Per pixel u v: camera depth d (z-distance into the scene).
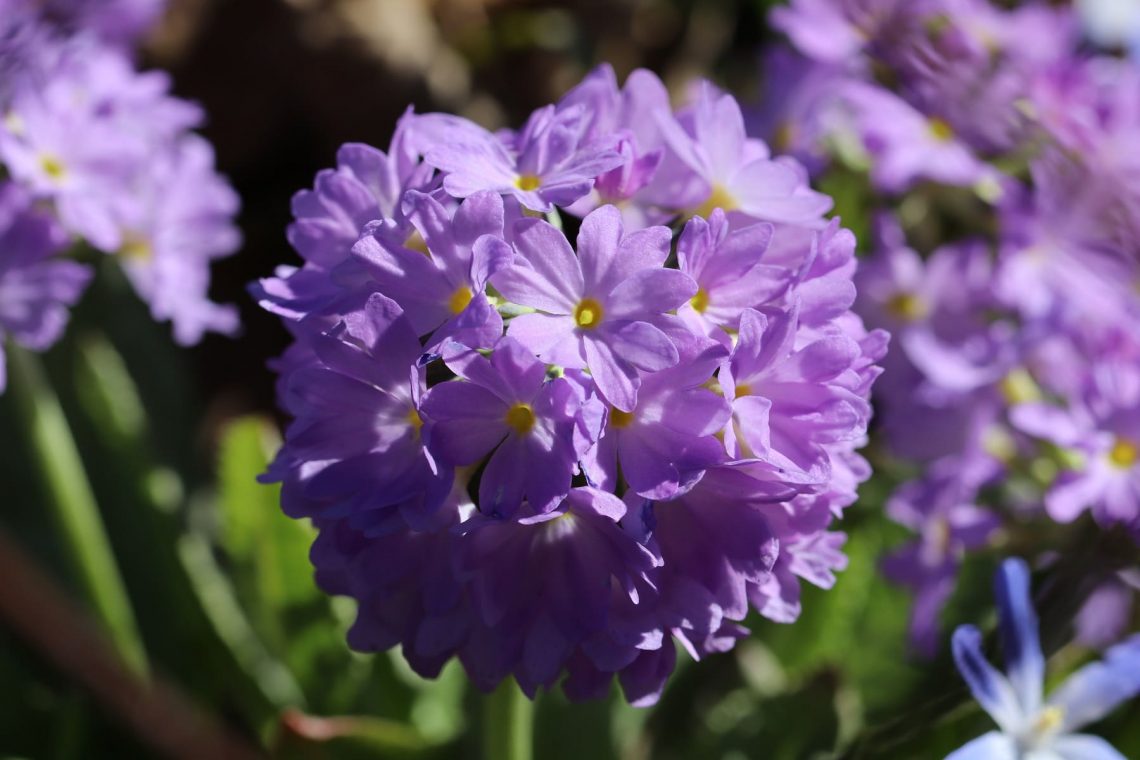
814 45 0.32
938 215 0.37
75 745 0.29
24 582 0.20
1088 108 0.29
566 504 0.20
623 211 0.21
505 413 0.20
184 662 0.32
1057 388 0.30
